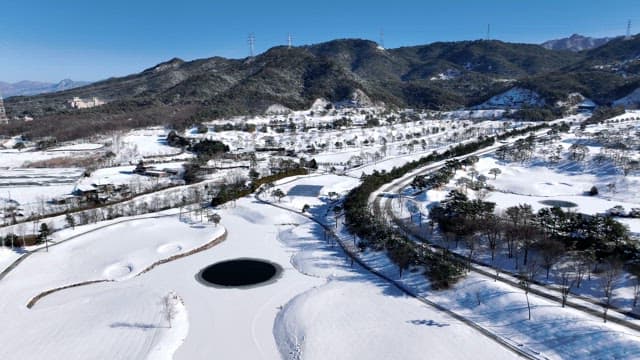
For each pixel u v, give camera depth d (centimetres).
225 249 12875
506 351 7331
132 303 9350
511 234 10862
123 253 12431
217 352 7662
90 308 9288
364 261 11525
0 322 8700
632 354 6675
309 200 17625
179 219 15550
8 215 16188
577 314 7869
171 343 7812
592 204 15700
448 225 12200
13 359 7375
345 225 14050
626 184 17575
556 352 7181
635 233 11656
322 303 9188
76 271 11494
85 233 14062
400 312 8788
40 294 10131
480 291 9094
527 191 18225
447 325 8212
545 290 9069
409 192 17650
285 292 10019
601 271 9388
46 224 14275
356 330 8156
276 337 8181
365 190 16638
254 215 15975
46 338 8038
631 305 8275
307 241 13212
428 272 9931
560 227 11175
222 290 10112
